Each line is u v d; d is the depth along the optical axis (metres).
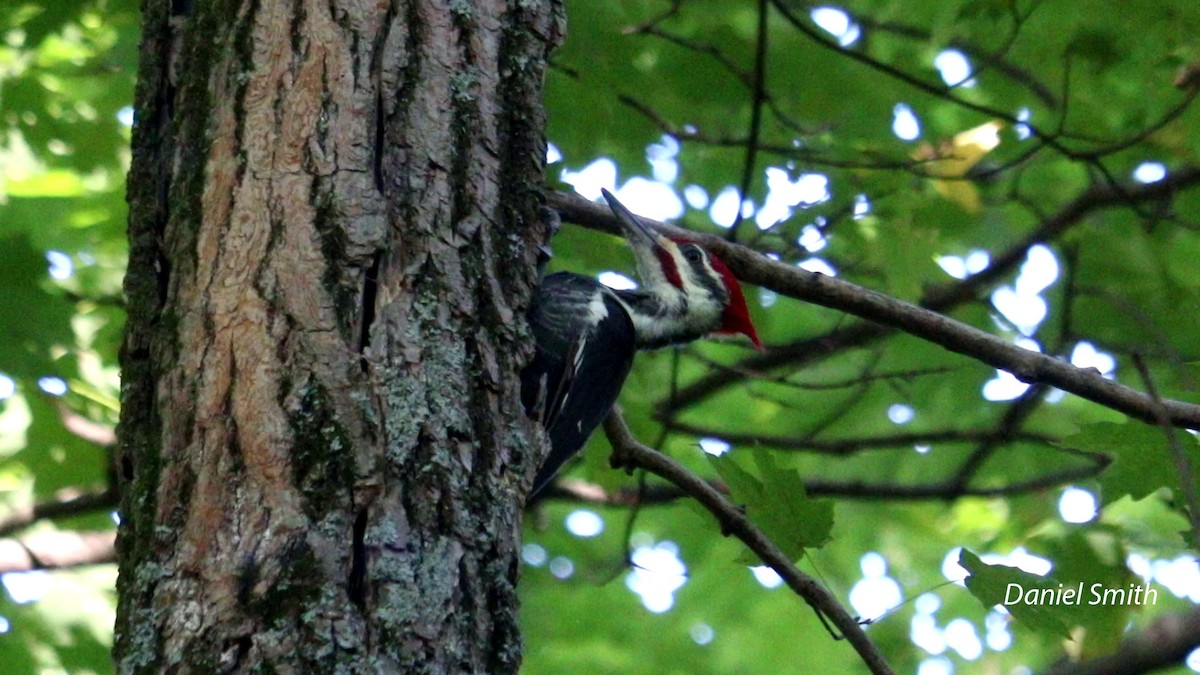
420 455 5.18
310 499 4.99
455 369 5.46
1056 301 14.43
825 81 12.66
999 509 17.52
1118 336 13.85
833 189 11.80
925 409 15.57
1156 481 7.77
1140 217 12.82
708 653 17.62
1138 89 12.55
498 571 5.20
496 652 5.05
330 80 5.79
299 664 4.69
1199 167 13.08
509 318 5.79
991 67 13.39
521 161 6.19
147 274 5.66
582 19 11.34
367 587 4.87
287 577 4.83
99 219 12.08
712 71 12.30
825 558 17.70
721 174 13.34
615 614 17.58
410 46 5.99
